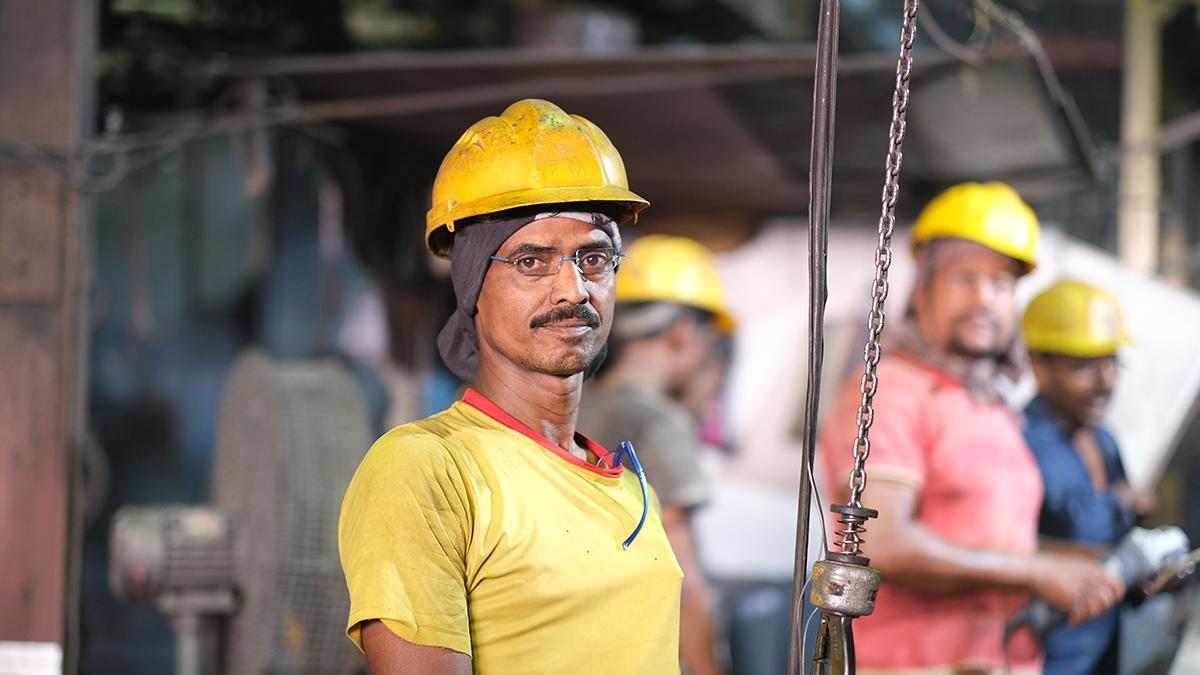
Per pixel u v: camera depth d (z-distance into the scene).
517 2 9.48
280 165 12.70
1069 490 6.81
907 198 10.23
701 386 10.66
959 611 5.93
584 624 2.93
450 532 2.82
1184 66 12.48
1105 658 6.50
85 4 6.54
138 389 14.54
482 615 2.87
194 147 13.70
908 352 6.25
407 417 10.14
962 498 6.04
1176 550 6.30
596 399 7.06
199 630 6.75
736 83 8.04
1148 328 8.50
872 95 7.99
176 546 6.63
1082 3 14.41
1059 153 9.08
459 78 8.20
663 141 9.30
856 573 2.70
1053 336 6.96
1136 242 10.80
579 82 7.93
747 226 11.20
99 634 13.11
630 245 11.25
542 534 2.92
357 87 8.45
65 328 6.42
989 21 6.92
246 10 8.66
